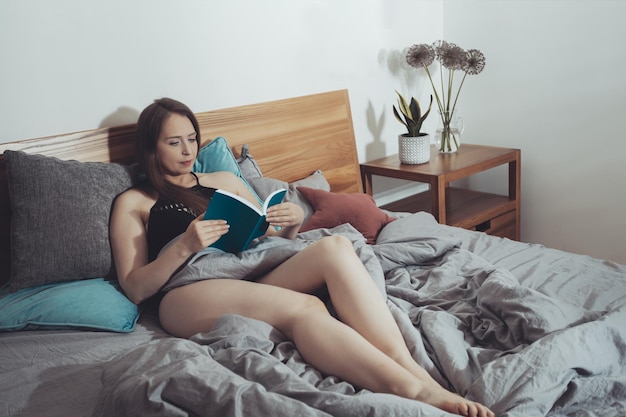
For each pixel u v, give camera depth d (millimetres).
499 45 3291
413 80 3387
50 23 2070
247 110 2586
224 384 1197
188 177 2068
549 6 3051
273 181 2426
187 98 2457
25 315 1659
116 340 1631
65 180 1822
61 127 2137
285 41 2742
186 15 2402
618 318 1443
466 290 1750
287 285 1694
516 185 3207
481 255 2125
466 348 1475
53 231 1769
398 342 1434
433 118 3561
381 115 3252
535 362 1272
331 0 2893
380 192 3348
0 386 1446
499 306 1544
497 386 1245
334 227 2297
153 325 1750
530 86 3215
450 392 1288
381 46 3172
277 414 1131
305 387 1209
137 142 1992
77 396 1401
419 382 1279
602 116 2984
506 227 3205
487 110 3426
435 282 1871
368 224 2334
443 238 2092
